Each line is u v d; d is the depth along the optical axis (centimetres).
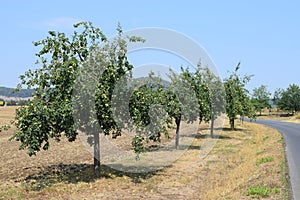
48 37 1387
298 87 9062
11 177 1452
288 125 5144
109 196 1165
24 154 2120
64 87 1330
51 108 1323
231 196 1027
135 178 1451
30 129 1275
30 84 1379
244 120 6831
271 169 1341
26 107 1305
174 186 1330
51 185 1296
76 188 1259
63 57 1396
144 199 1141
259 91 9312
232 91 3516
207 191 1227
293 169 1387
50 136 1368
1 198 1121
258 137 3116
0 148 2428
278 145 2275
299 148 2155
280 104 9200
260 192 1002
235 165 1728
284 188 1048
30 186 1281
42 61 1383
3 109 8825
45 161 1855
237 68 3953
